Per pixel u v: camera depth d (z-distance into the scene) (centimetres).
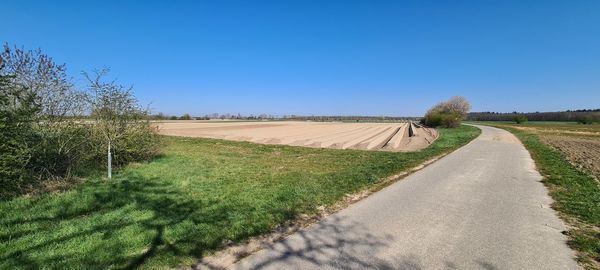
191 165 1347
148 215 664
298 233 593
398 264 475
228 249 514
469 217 698
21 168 805
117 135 1245
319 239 564
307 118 16075
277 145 2578
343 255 502
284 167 1391
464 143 2681
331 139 3350
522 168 1383
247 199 812
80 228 583
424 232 605
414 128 6141
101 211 696
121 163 1293
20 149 805
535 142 2931
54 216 653
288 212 709
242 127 5738
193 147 2273
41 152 885
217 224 618
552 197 880
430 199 848
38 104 866
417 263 479
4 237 541
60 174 966
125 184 936
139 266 450
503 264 479
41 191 819
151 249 502
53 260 459
